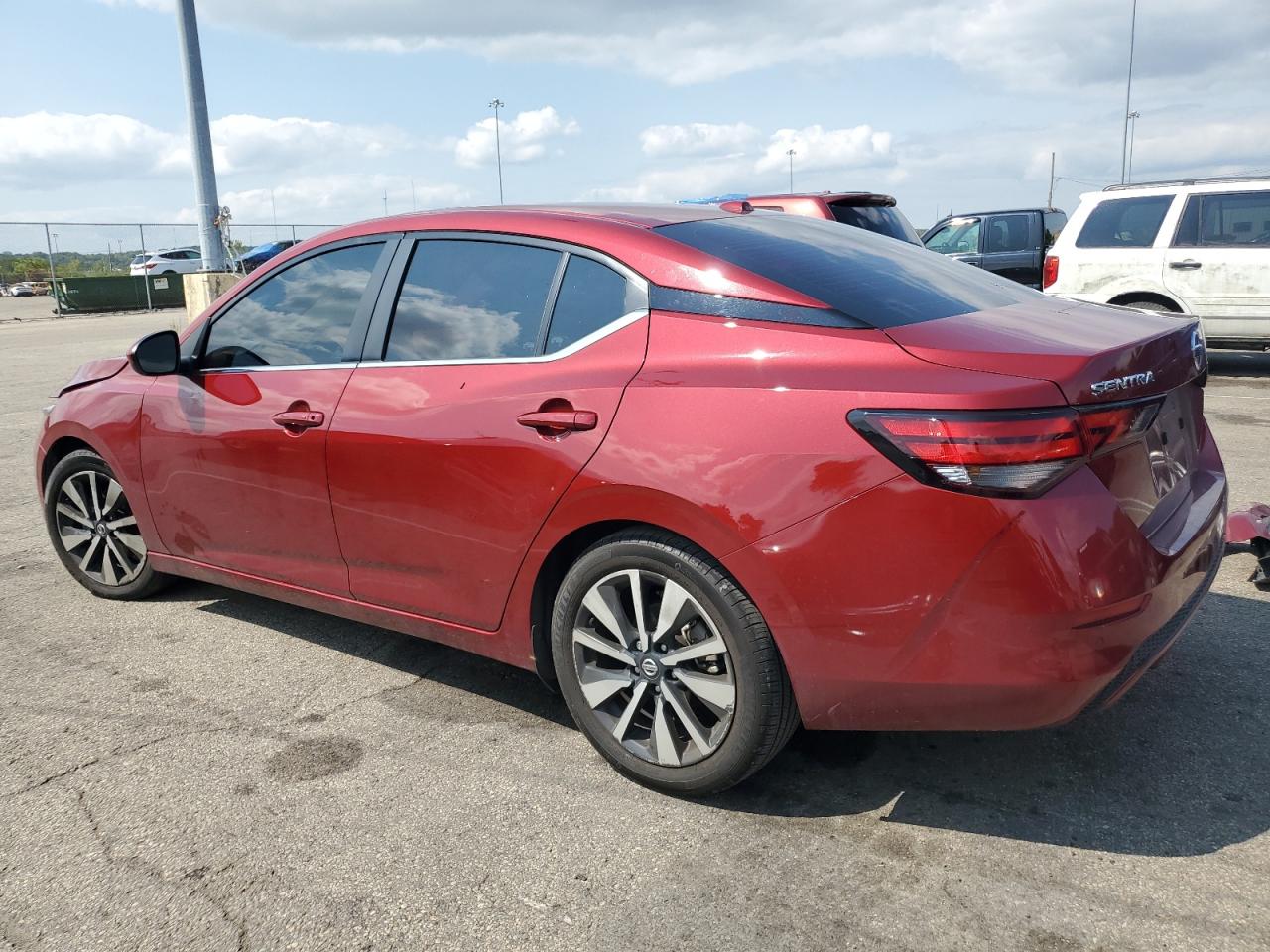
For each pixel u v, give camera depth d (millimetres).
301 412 3373
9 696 3482
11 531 5621
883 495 2270
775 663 2492
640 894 2338
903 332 2416
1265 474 5965
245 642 3941
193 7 18422
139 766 2984
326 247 3555
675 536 2594
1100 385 2264
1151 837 2492
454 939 2209
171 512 3961
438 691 3473
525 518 2834
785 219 3381
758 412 2430
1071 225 10055
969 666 2268
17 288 38406
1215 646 3578
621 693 2842
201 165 19109
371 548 3281
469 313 3104
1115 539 2260
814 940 2164
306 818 2686
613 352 2738
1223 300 9234
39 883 2441
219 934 2244
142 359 3672
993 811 2631
